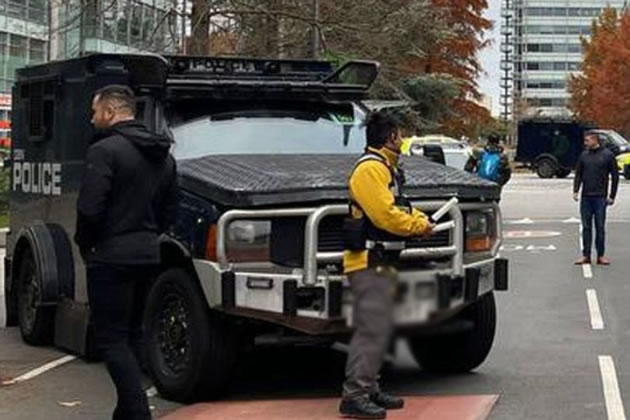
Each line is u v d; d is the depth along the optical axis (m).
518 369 9.23
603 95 78.00
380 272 5.59
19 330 11.32
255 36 25.88
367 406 7.45
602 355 9.78
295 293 7.48
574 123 52.31
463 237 8.05
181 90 9.16
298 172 8.08
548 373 9.05
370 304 5.40
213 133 9.23
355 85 9.95
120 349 6.91
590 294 13.61
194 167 8.31
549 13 189.62
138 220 6.82
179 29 24.50
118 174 6.73
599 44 85.19
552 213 27.92
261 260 7.67
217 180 7.85
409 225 6.97
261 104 9.60
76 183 9.81
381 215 6.90
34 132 10.78
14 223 11.42
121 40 25.53
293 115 9.66
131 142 6.80
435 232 7.66
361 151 9.55
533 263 17.09
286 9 25.39
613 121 77.62
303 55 26.56
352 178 7.04
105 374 9.30
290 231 7.70
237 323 7.97
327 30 26.25
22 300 10.84
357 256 6.94
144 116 9.14
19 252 10.88
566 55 189.12
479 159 20.53
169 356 8.31
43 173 10.60
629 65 76.62
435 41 33.41
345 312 6.72
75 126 9.82
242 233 7.63
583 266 16.56
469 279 7.91
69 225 10.02
